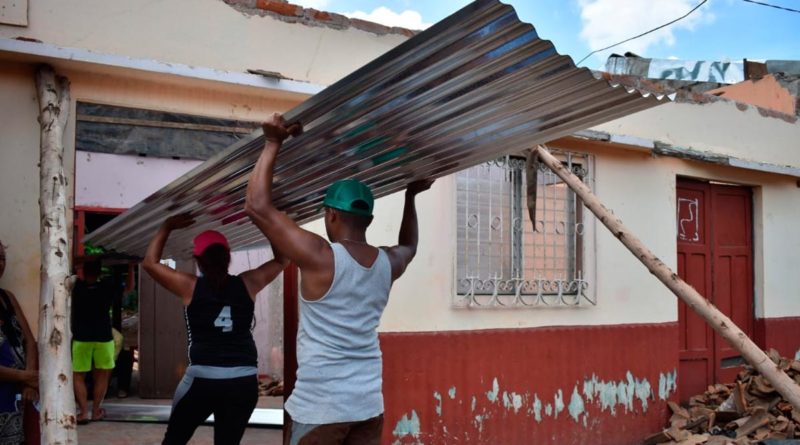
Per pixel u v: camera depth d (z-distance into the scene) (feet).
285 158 10.73
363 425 9.23
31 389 12.62
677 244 27.86
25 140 15.53
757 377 24.17
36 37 15.78
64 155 15.87
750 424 22.95
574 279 23.88
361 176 11.90
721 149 28.84
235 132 18.25
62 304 11.12
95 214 31.45
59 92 15.64
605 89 8.30
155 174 22.88
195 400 12.86
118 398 28.40
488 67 7.91
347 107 8.94
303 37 19.12
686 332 27.94
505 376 21.94
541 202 23.47
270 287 32.91
